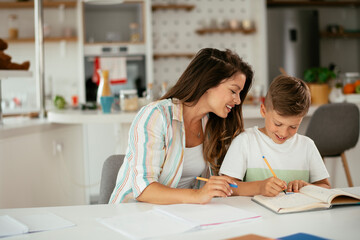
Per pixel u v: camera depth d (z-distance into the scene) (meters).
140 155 1.40
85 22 5.52
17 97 5.14
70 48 5.40
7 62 2.61
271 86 1.60
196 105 1.54
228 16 5.87
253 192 1.43
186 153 1.61
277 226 1.09
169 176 1.49
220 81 1.48
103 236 1.03
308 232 1.04
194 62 1.51
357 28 6.48
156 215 1.18
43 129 2.88
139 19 5.46
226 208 1.23
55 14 5.38
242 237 0.96
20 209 1.29
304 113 1.55
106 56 5.13
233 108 1.67
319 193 1.31
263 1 5.47
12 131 2.50
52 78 5.39
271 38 5.54
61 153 3.14
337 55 6.46
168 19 5.76
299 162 1.70
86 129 4.56
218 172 1.69
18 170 2.56
